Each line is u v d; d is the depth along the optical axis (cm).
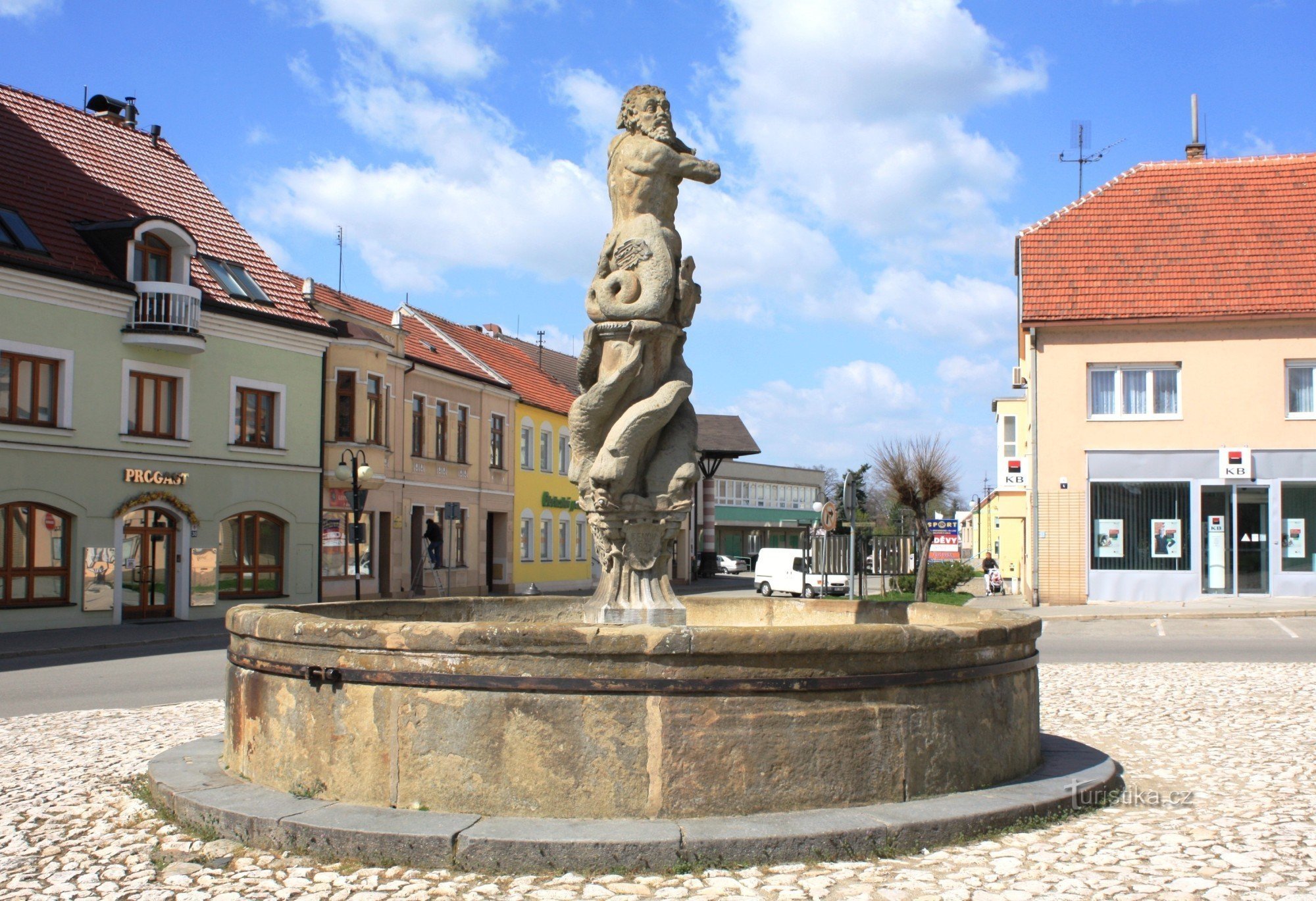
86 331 2581
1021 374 3334
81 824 676
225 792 670
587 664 605
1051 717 1086
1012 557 3838
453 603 1081
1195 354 2755
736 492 8169
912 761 649
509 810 605
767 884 538
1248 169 3012
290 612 711
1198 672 1466
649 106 902
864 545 3180
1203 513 2758
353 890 536
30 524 2478
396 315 3609
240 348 2967
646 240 873
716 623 1167
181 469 2798
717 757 605
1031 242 2942
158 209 3034
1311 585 2706
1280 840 618
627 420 860
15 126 2822
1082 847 602
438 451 3934
